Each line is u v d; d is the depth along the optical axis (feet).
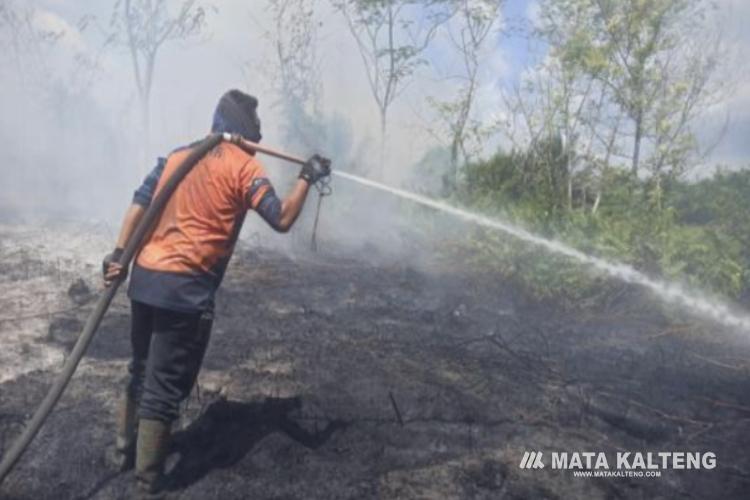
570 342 17.11
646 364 15.89
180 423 11.13
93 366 13.11
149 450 9.23
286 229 9.52
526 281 20.79
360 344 15.25
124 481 9.64
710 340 18.57
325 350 14.70
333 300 18.71
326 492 9.68
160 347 9.27
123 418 9.87
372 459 10.64
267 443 10.74
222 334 15.35
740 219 26.25
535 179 29.43
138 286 9.29
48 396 8.92
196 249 9.23
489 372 14.25
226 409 11.62
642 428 12.58
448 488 10.09
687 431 12.62
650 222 23.08
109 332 14.76
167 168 9.55
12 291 17.20
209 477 9.85
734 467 11.46
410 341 15.78
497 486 10.25
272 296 18.57
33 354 13.51
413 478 10.26
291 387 12.71
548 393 13.51
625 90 28.43
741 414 13.50
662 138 28.58
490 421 12.14
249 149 9.70
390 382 13.20
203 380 12.80
